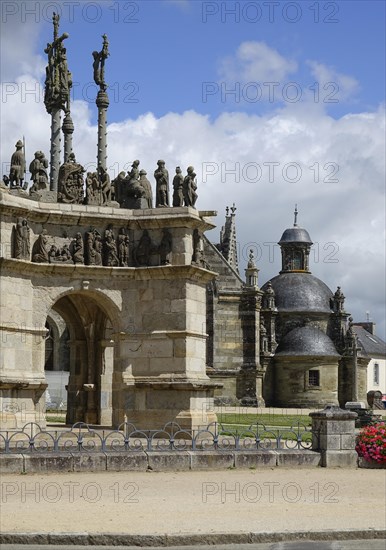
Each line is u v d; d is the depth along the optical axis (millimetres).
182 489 31328
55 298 45906
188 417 45562
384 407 125812
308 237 120000
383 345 151500
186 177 47938
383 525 25797
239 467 37000
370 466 38531
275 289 115500
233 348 100875
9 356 43875
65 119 54656
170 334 46312
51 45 54719
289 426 58094
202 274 47312
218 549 23672
